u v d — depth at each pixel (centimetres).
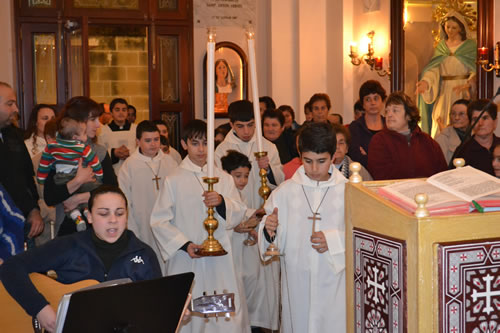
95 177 337
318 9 777
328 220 287
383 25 679
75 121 334
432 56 622
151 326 199
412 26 634
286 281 291
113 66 775
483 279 154
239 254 394
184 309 209
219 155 439
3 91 329
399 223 160
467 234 154
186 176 344
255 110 304
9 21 739
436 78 622
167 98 790
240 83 809
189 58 789
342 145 363
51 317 220
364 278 176
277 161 451
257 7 809
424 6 627
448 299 152
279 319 427
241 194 397
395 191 174
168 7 783
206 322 340
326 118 583
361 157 469
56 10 750
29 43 745
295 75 789
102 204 245
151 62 779
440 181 180
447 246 151
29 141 480
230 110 436
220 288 338
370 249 173
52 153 330
